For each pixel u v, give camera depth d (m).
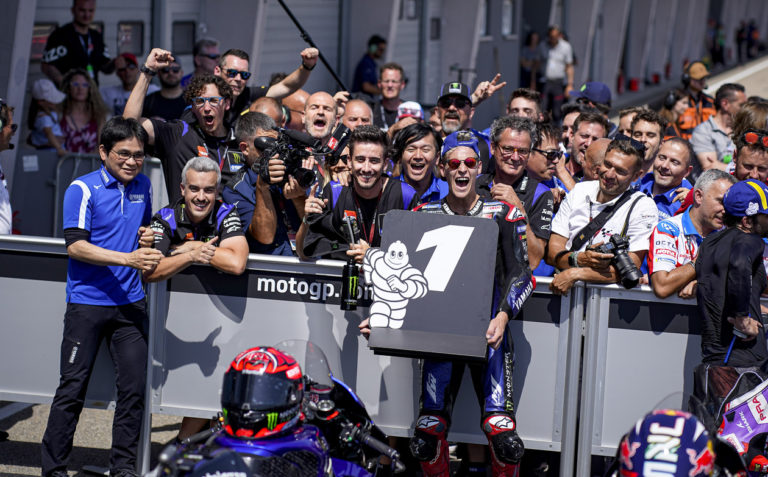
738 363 6.93
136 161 7.40
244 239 7.48
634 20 43.09
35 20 15.23
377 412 7.51
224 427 5.26
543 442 7.45
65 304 7.72
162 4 17.66
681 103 15.58
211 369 7.64
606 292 7.27
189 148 8.94
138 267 7.15
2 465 8.10
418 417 7.03
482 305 6.71
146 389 7.66
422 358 6.68
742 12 64.25
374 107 14.27
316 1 21.94
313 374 5.74
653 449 4.64
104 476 7.93
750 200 6.91
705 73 15.49
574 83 36.19
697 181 7.59
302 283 7.47
